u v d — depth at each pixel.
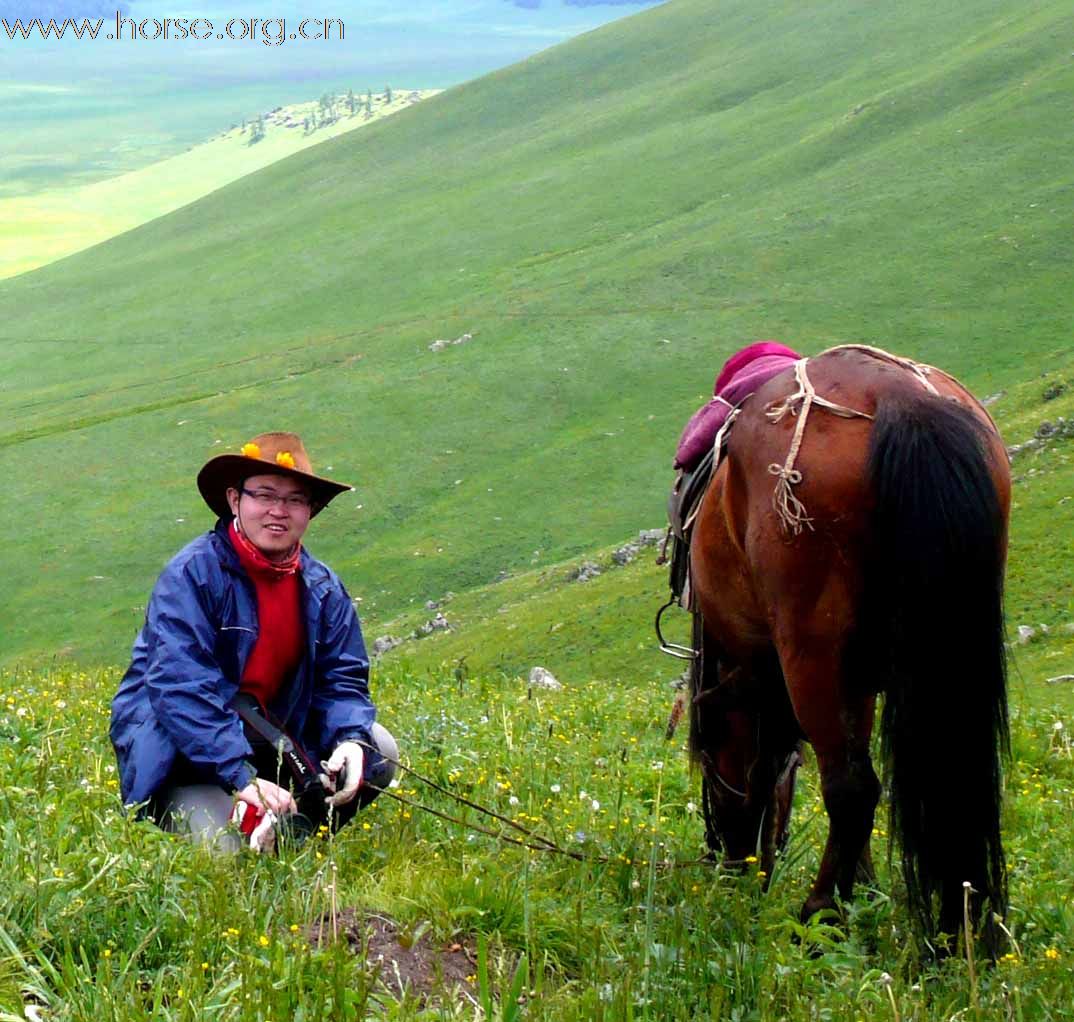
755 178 147.50
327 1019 4.29
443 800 7.56
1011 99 136.75
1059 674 24.78
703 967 4.89
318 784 6.48
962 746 5.10
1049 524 39.88
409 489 89.38
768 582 5.55
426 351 115.19
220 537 6.59
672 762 9.50
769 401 5.77
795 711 5.59
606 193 160.00
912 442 5.13
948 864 5.12
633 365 103.50
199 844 5.58
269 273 164.88
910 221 117.69
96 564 85.94
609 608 51.34
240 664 6.48
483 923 5.28
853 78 173.00
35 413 120.75
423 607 71.81
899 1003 4.63
